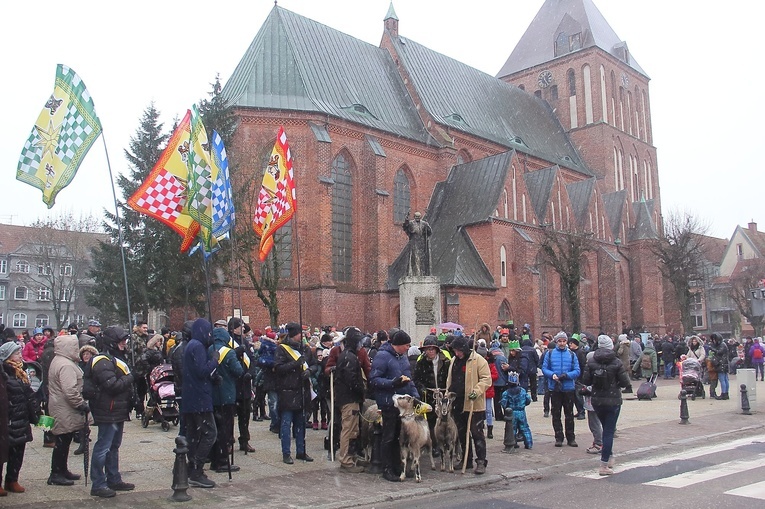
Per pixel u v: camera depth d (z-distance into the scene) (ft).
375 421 46.32
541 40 273.54
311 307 146.92
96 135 46.14
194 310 144.66
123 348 39.83
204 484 41.14
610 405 45.60
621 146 260.83
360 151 163.22
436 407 46.75
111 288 142.82
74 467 46.85
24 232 299.38
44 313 293.43
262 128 149.48
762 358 126.72
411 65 196.65
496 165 174.81
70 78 46.60
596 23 265.34
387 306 157.58
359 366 46.96
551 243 175.94
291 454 51.80
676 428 66.95
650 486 41.32
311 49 168.66
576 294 168.14
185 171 50.39
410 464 45.73
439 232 171.01
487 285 158.71
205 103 142.61
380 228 158.51
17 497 38.06
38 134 46.34
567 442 57.11
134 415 76.59
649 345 102.27
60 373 39.42
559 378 56.59
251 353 67.05
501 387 63.77
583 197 209.36
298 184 149.89
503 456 52.34
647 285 223.51
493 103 226.58
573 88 259.80
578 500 38.11
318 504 37.68
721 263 338.95
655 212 242.17
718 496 37.99
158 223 133.08
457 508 36.76
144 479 43.14
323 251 146.61
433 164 183.62
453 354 51.08
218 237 50.24
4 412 35.83
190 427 41.60
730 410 81.05
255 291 143.33
